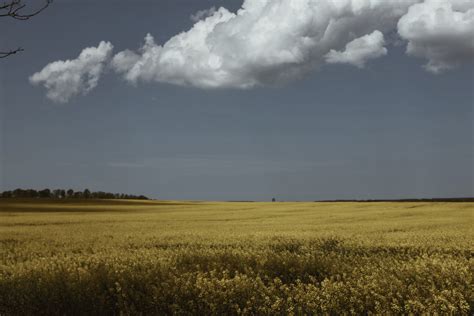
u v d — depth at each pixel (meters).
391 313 7.16
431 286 8.30
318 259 11.49
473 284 8.39
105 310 7.93
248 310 7.53
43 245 18.12
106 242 19.05
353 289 7.90
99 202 87.94
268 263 10.95
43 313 8.05
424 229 25.58
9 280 9.43
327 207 63.19
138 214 48.41
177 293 8.12
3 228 27.95
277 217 41.22
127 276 9.23
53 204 76.31
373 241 18.22
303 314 7.46
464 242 17.80
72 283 8.80
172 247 17.45
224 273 9.32
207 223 32.94
